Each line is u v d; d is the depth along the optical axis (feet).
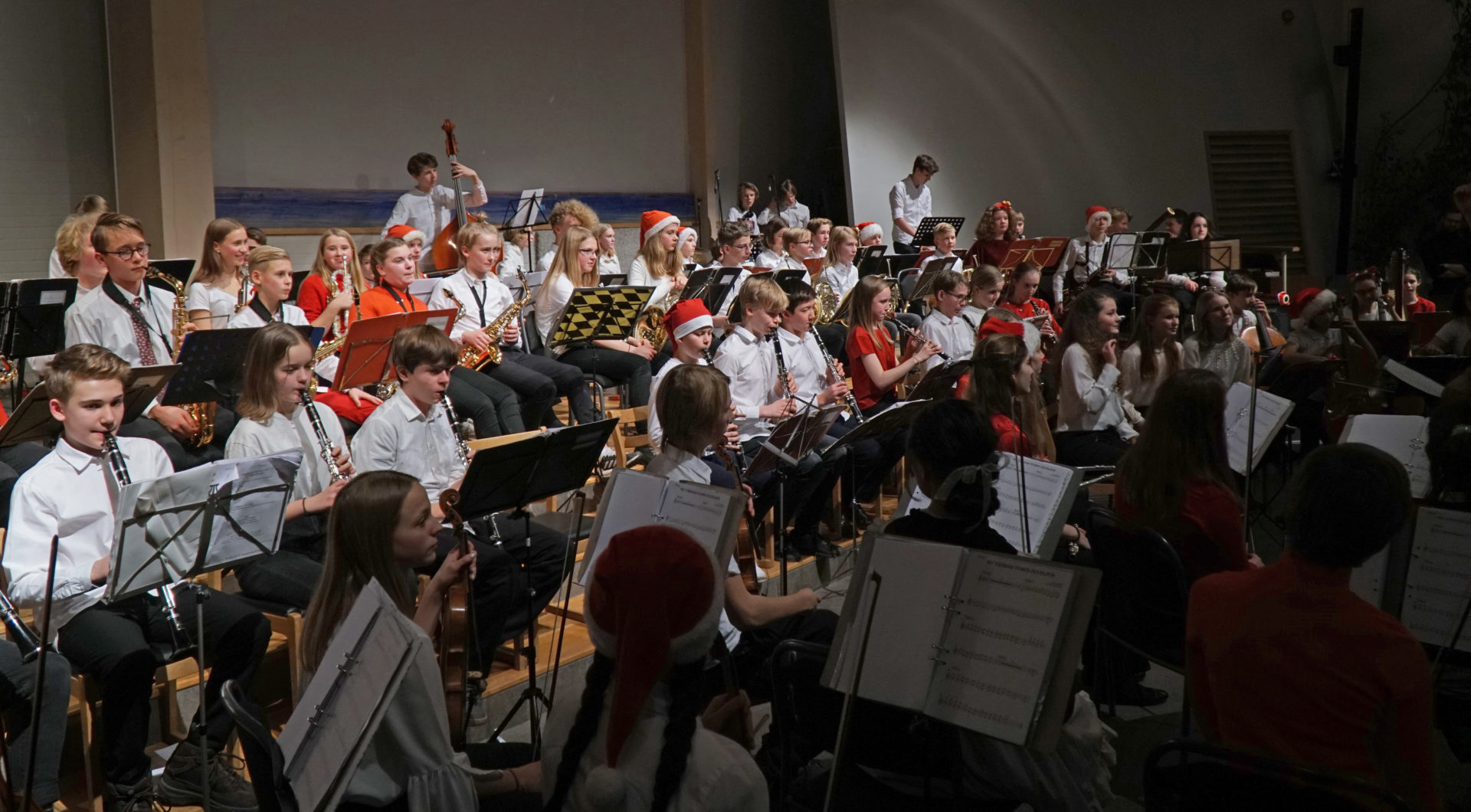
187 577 9.29
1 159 23.73
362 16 29.96
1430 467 10.36
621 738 6.01
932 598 7.14
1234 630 6.64
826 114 45.42
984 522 8.34
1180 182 45.91
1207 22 46.37
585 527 16.25
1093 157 44.50
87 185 25.23
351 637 6.98
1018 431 13.88
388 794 6.95
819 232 31.89
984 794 8.00
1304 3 47.50
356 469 13.10
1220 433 10.77
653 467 11.12
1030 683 6.61
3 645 9.83
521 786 7.83
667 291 25.04
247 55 27.55
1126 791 11.02
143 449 11.41
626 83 37.65
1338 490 6.27
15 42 23.82
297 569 11.90
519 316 22.00
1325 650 6.31
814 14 44.47
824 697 8.13
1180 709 12.96
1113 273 33.50
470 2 32.65
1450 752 11.70
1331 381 20.62
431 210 28.99
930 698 6.97
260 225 27.91
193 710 12.25
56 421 12.63
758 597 9.83
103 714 9.96
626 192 37.91
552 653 13.57
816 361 19.62
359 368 16.07
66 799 10.68
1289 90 47.50
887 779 8.30
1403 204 46.21
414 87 31.32
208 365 14.24
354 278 20.49
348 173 29.91
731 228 25.95
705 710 8.82
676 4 39.19
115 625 10.19
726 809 6.23
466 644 8.82
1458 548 8.35
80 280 16.81
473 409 18.52
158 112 24.89
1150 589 10.41
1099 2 44.65
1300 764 5.71
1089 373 18.52
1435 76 45.42
